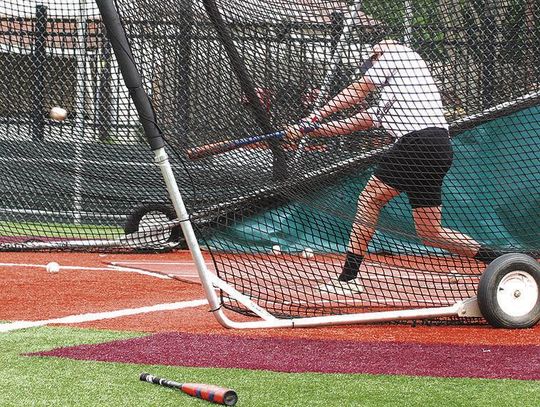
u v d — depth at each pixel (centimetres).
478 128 1633
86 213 2125
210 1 1271
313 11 1319
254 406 812
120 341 1107
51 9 1927
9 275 1844
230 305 1317
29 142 1916
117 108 1844
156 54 1310
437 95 1357
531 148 1636
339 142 1380
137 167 1825
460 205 1625
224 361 998
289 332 1212
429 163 1371
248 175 1402
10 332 1187
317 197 1414
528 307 1273
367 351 1070
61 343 1107
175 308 1448
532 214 1655
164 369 955
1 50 1930
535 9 1410
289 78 1327
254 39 1307
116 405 805
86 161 1864
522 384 908
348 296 1478
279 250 1523
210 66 1314
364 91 1335
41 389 862
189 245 1195
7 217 2130
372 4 1330
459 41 1425
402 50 1338
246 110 1334
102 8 1112
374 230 1461
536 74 1456
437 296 1424
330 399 839
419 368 977
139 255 2414
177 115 1333
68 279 1816
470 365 997
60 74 1897
